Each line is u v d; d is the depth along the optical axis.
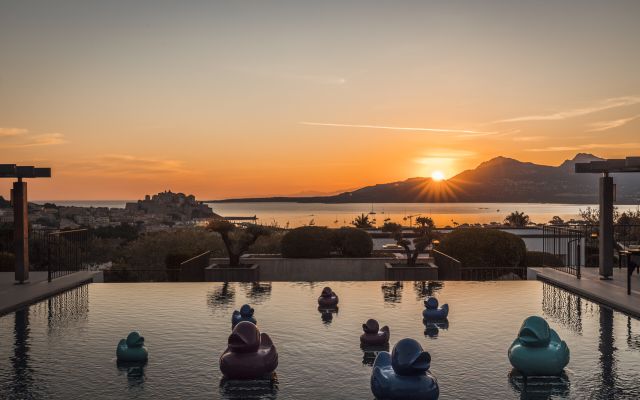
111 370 7.77
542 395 6.78
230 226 18.86
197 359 8.29
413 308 12.08
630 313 11.31
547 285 15.24
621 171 14.68
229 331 10.03
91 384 7.21
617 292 12.95
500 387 7.07
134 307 12.25
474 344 9.12
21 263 14.55
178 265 19.23
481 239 18.47
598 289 13.35
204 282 16.12
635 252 12.72
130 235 27.81
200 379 7.39
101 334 9.82
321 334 9.77
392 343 9.18
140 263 23.31
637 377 7.43
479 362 8.13
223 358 7.26
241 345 7.20
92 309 12.04
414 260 18.83
